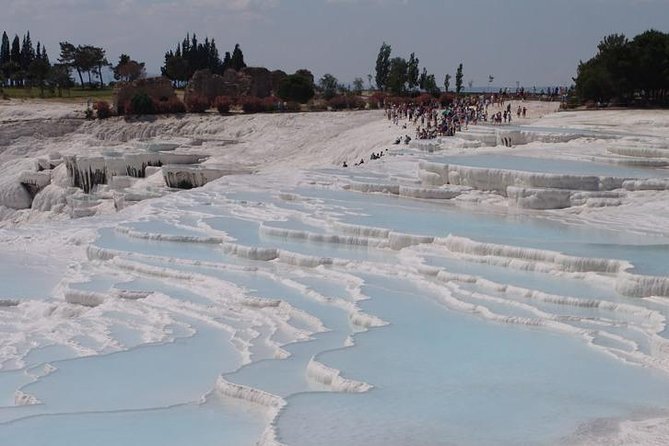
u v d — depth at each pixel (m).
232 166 57.56
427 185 36.09
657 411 14.12
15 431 14.70
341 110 81.44
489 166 35.00
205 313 22.67
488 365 16.44
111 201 53.59
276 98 89.88
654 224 27.31
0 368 19.66
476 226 27.61
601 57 70.25
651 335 17.41
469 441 12.93
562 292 20.52
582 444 12.77
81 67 127.12
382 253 26.27
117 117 82.00
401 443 12.88
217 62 130.25
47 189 61.53
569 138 43.53
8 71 122.50
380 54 115.38
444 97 78.12
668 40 68.06
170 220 33.31
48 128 80.56
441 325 19.06
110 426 14.89
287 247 27.19
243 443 14.08
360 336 18.22
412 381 15.57
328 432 13.26
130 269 27.11
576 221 28.55
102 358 19.33
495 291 21.27
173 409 15.65
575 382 15.48
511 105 74.19
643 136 42.84
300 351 18.22
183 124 78.88
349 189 37.50
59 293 26.22
